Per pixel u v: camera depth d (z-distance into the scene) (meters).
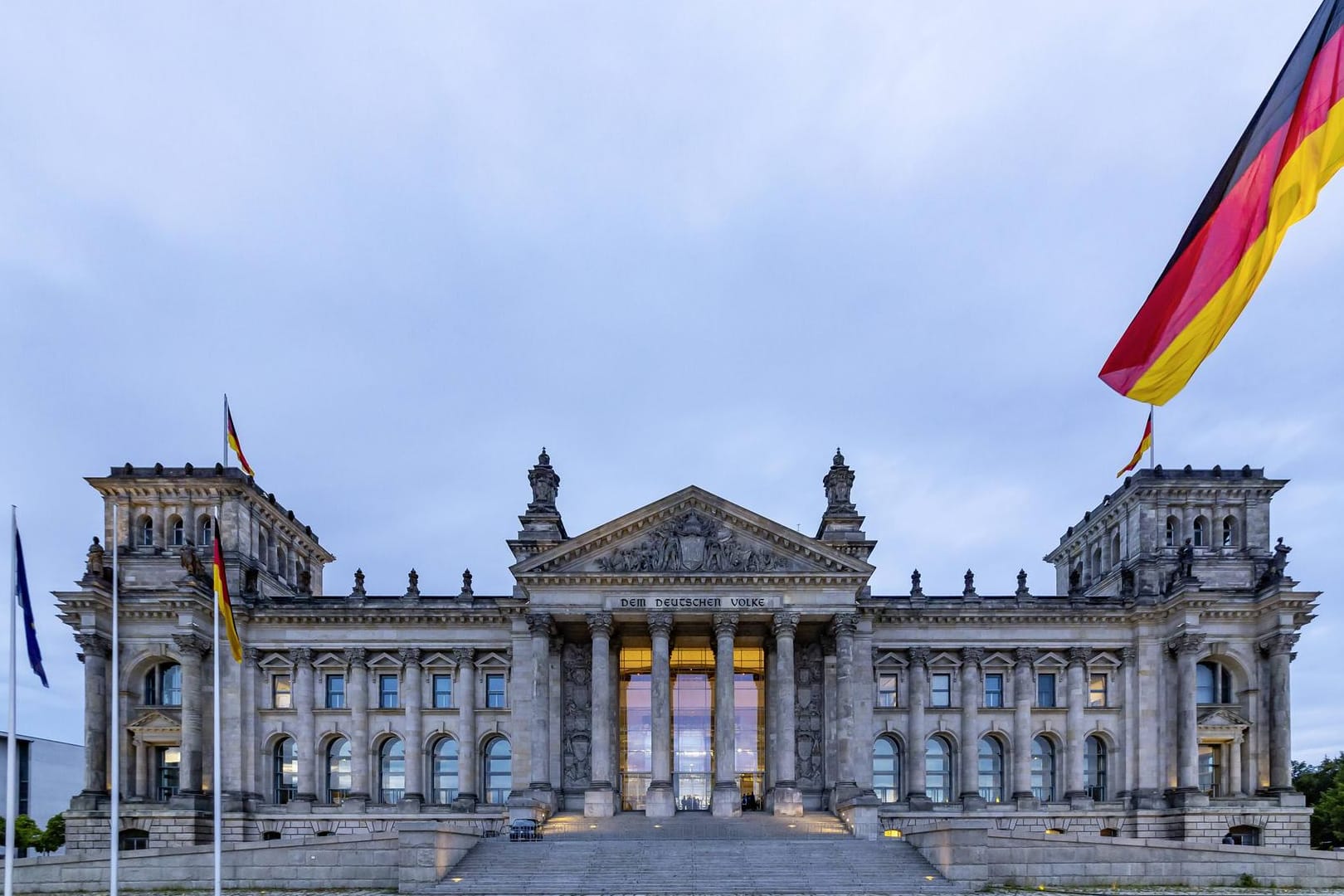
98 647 108.88
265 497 120.12
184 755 107.38
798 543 104.88
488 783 115.56
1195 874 76.88
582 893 70.44
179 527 116.38
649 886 72.62
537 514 116.81
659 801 100.50
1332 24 20.95
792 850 82.44
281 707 114.25
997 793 114.75
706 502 106.31
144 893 75.81
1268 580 108.44
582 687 113.69
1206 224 22.81
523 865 78.00
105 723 108.81
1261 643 109.75
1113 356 24.19
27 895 76.75
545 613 104.56
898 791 114.56
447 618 114.69
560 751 110.50
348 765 115.44
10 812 55.31
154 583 112.94
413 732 113.25
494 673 116.50
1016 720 113.38
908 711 114.06
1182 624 109.50
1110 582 123.75
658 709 102.50
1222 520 116.69
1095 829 109.75
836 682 105.19
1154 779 110.88
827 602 104.81
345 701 115.19
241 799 109.62
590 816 100.06
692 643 115.94
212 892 76.25
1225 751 111.44
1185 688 108.88
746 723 115.12
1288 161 21.16
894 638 114.56
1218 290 22.22
